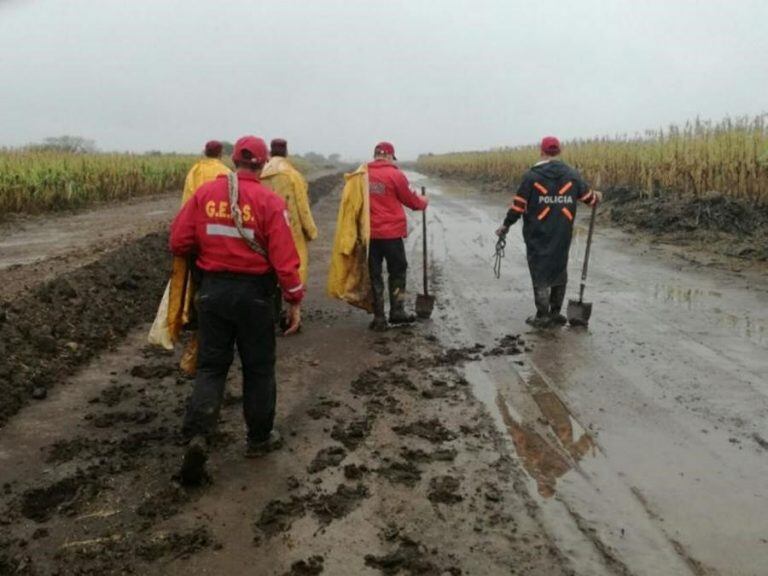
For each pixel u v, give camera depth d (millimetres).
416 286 9250
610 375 5523
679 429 4461
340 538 3256
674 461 4012
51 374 5484
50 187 18438
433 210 21094
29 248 11242
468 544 3189
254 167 3965
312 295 8812
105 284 7672
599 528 3307
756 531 3268
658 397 5027
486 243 13453
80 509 3529
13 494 3678
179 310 4234
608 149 22875
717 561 3029
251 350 4008
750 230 12711
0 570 2996
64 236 12805
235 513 3496
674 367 5684
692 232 13164
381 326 7039
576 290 8773
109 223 15062
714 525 3322
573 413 4758
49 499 3666
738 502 3539
